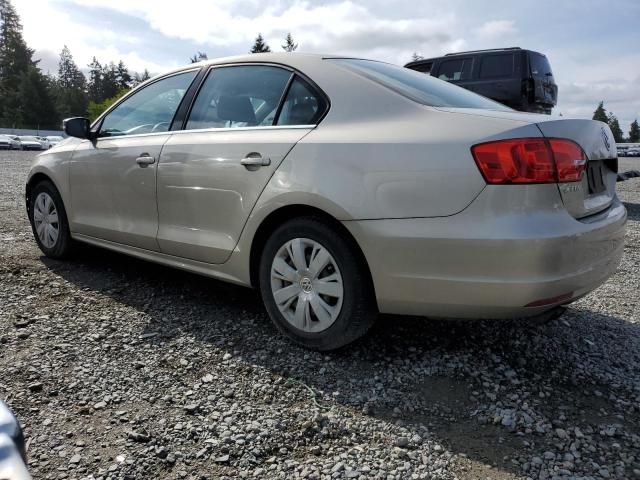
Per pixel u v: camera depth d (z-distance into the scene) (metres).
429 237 2.53
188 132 3.63
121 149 3.97
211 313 3.61
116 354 2.97
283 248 3.06
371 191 2.68
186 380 2.71
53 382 2.64
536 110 9.92
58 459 2.07
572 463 2.14
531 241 2.38
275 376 2.77
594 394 2.68
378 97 2.92
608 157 2.96
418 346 3.12
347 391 2.64
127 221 3.97
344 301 2.84
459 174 2.48
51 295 3.86
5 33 89.31
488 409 2.51
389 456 2.16
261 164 3.08
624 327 3.57
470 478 2.05
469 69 10.02
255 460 2.11
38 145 45.44
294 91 3.20
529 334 3.36
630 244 6.26
